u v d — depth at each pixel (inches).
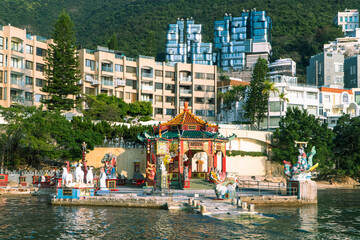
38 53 4173.2
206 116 5128.0
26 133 2652.6
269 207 1977.1
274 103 4579.2
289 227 1470.2
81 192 1920.5
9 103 3786.9
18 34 3919.8
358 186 3597.4
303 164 2139.5
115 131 3080.7
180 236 1291.8
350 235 1354.6
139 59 4847.4
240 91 5354.3
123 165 3075.8
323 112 4921.3
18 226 1408.7
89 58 4478.3
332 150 3882.9
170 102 5088.6
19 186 2512.3
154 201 1845.5
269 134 3782.0
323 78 6560.0
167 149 2581.2
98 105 3715.6
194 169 3233.3
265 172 3747.5
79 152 2802.7
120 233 1318.9
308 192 2116.1
